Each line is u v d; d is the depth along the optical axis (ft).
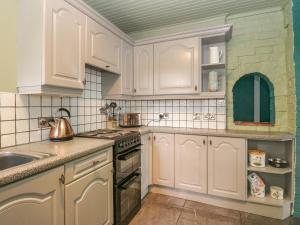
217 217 6.53
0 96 4.52
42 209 3.43
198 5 7.40
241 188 6.75
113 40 7.32
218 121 8.45
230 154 6.88
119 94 7.97
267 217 6.54
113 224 5.58
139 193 7.00
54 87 4.90
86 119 7.34
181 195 7.91
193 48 7.80
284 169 6.64
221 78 8.20
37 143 5.15
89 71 7.51
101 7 7.49
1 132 4.56
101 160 5.05
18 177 2.92
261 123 7.78
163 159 7.99
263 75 7.88
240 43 8.11
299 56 6.41
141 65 8.78
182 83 8.00
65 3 5.06
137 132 7.09
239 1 7.14
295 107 6.50
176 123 9.27
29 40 4.63
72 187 4.09
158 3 7.23
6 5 4.62
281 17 7.51
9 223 2.89
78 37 5.53
